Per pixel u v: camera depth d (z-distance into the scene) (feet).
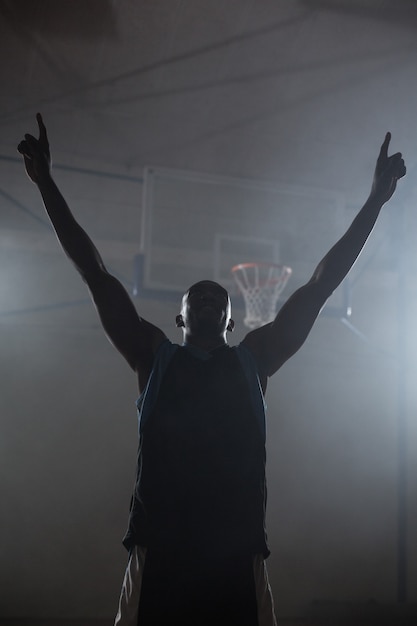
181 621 6.34
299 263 31.40
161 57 22.79
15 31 21.65
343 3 20.52
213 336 7.57
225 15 21.04
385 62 22.94
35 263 34.68
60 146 27.55
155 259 30.60
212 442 6.70
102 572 33.42
